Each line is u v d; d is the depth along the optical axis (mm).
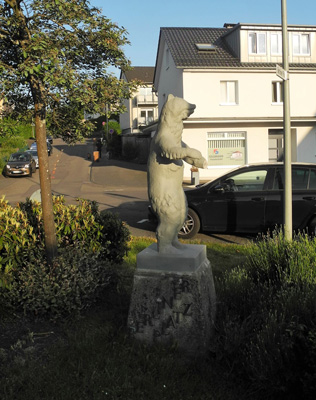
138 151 35000
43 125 4961
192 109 3783
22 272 4723
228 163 24031
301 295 3898
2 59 4871
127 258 6742
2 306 4461
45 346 3914
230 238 9102
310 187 8547
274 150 24875
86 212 6176
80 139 5883
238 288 4543
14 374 3396
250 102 23844
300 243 5227
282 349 3244
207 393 3203
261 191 8688
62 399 3074
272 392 3201
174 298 3809
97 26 4855
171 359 3557
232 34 24578
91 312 4586
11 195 19078
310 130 24359
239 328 3730
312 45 24438
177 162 3887
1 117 5613
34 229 5805
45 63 4172
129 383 3234
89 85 4898
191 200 8984
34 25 4738
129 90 5625
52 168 30922
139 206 14000
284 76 6793
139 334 3900
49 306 4320
